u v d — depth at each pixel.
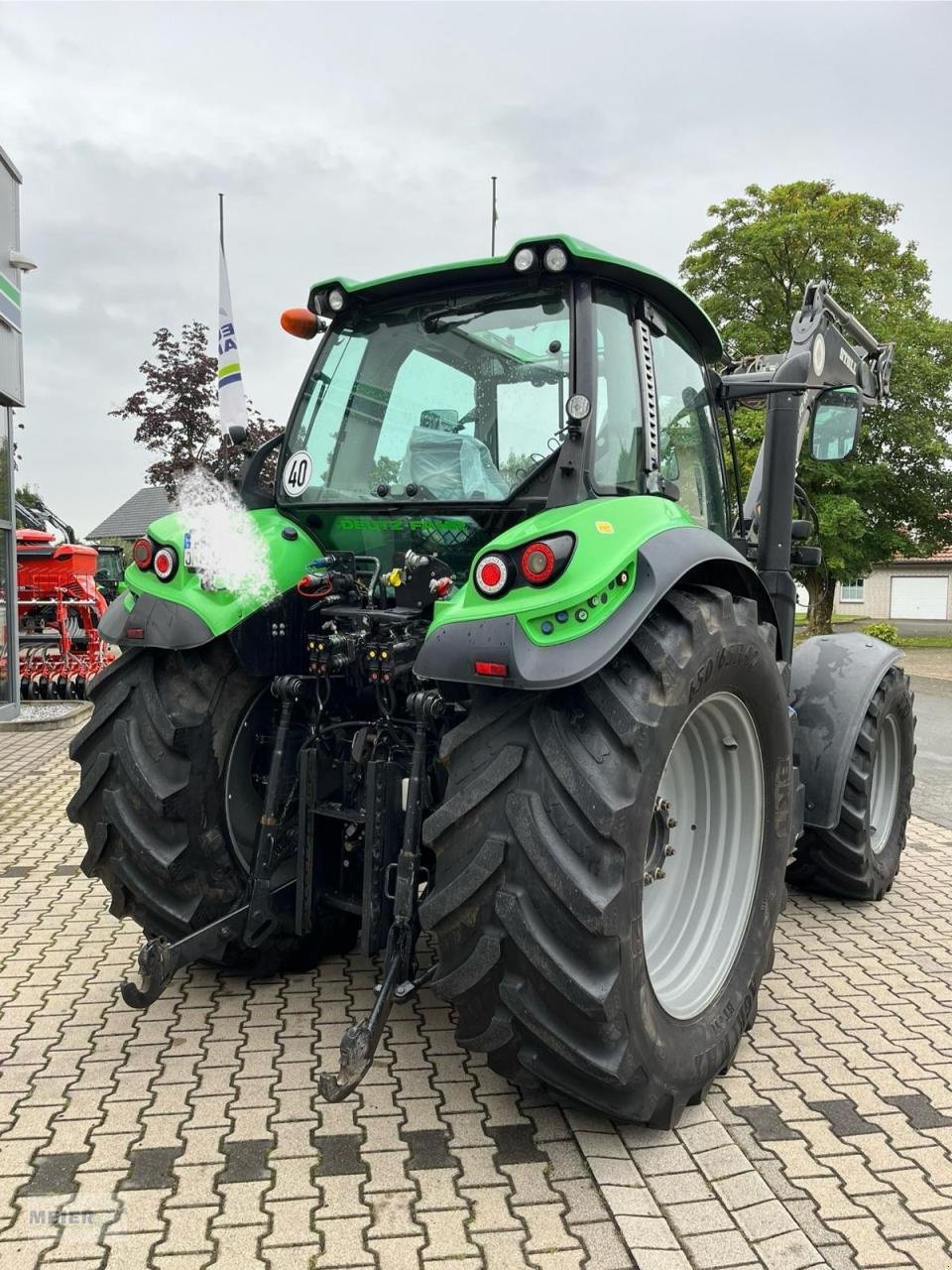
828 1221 2.20
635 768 2.28
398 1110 2.60
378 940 2.75
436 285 2.94
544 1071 2.36
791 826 3.20
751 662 2.76
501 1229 2.14
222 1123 2.53
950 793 7.21
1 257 9.34
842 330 4.93
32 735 9.14
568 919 2.23
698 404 3.55
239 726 3.12
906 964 3.74
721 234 21.16
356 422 3.12
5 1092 2.67
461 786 2.36
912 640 29.48
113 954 3.66
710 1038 2.67
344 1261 2.04
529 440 2.79
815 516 4.32
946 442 20.77
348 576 3.04
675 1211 2.20
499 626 2.26
